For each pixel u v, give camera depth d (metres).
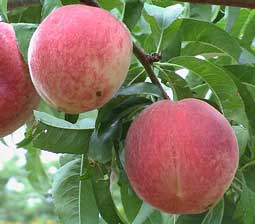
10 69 0.57
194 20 0.65
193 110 0.55
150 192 0.54
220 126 0.55
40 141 0.62
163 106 0.55
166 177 0.53
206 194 0.54
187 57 0.59
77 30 0.50
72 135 0.62
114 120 0.59
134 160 0.55
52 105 0.52
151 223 0.69
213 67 0.60
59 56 0.50
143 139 0.54
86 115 0.64
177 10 0.65
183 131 0.54
